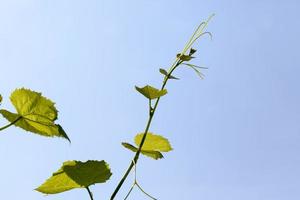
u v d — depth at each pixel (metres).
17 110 0.81
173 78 0.89
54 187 0.82
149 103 0.86
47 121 0.81
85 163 0.80
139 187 0.81
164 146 0.88
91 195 0.81
